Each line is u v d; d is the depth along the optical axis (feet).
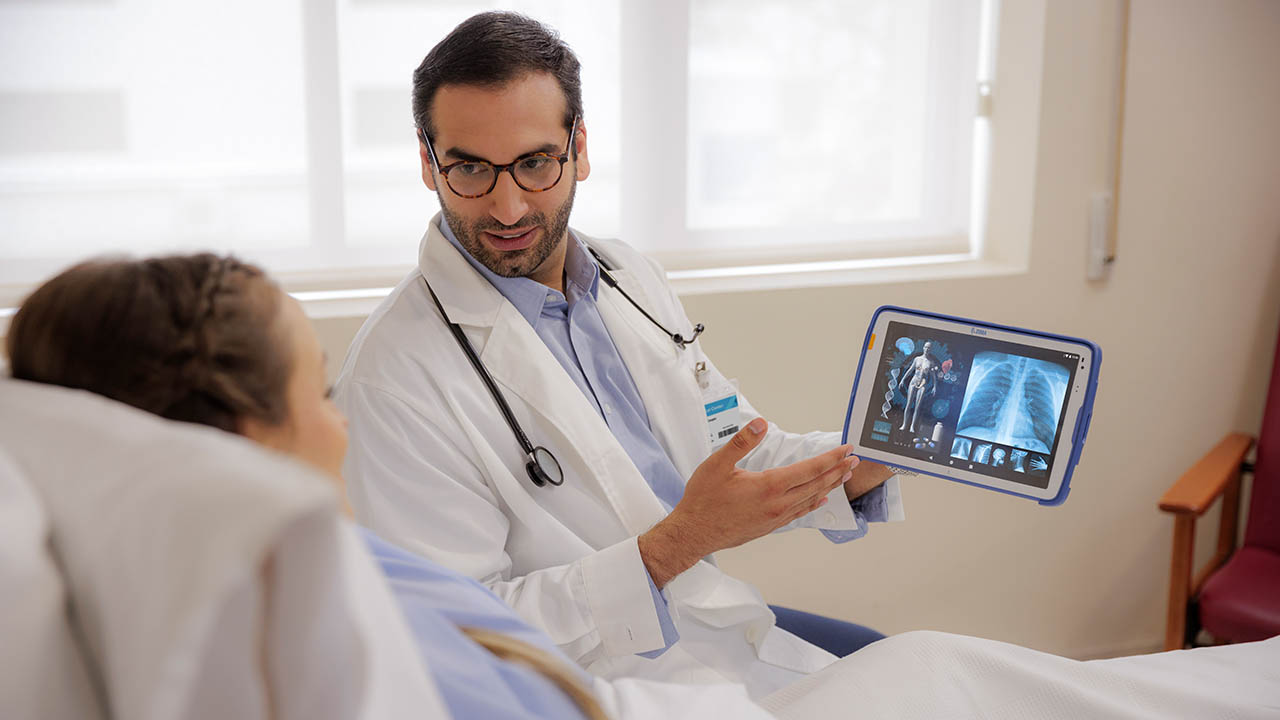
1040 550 7.70
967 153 7.54
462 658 2.19
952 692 3.22
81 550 1.39
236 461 1.36
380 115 6.18
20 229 5.61
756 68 6.97
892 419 4.05
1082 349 3.77
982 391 3.92
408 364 4.02
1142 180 7.41
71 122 5.61
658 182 6.86
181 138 5.82
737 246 7.14
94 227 5.74
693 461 4.73
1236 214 7.73
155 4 5.65
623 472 4.16
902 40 7.27
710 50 6.84
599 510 4.17
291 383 1.95
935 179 7.54
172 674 1.22
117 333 1.77
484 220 4.00
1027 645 7.86
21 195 5.58
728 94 6.94
